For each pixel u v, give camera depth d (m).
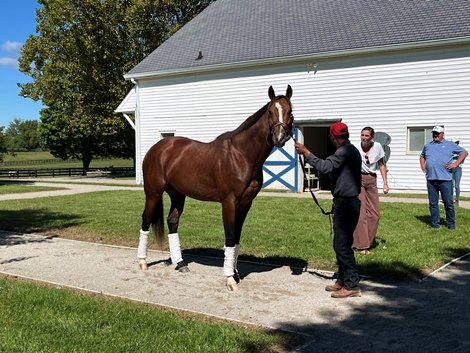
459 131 16.42
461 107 16.34
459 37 15.93
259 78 20.61
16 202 16.77
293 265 7.39
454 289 6.04
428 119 16.95
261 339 4.46
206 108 22.33
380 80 17.78
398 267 6.84
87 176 38.84
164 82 23.59
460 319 5.04
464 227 10.06
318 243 8.69
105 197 18.11
